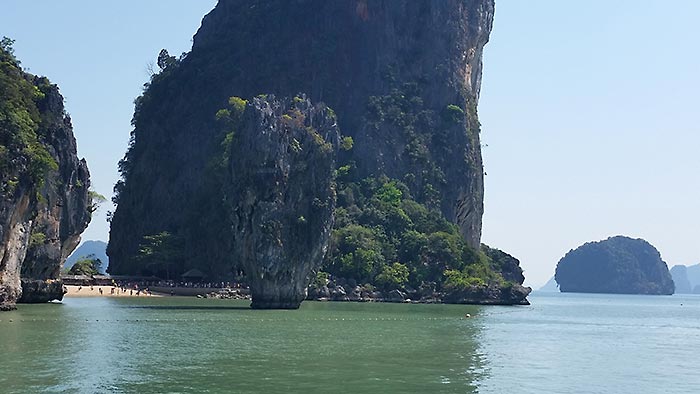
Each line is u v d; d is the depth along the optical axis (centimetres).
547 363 5778
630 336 8975
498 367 5394
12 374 4444
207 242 17862
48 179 10906
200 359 5212
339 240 16862
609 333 9350
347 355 5612
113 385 4209
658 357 6544
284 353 5616
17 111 9025
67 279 15225
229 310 10206
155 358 5206
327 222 11044
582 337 8488
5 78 9225
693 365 5988
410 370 4997
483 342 7138
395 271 16625
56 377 4381
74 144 11844
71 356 5166
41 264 10794
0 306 8531
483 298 16750
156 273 18100
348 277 16412
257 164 10700
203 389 4150
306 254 10900
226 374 4625
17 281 8975
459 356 5872
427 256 17475
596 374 5306
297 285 10925
